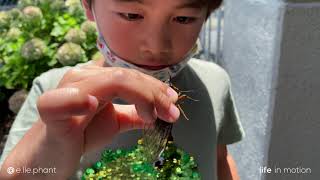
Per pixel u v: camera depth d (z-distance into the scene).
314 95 0.37
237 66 0.53
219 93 0.29
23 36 0.70
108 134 0.18
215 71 0.30
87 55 0.64
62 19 0.69
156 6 0.20
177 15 0.21
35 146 0.17
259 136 0.42
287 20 0.35
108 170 0.21
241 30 0.50
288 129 0.38
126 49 0.22
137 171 0.20
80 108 0.14
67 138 0.16
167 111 0.16
